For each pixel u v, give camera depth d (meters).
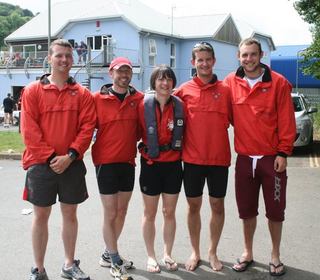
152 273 4.65
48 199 4.28
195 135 4.50
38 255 4.39
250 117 4.46
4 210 6.99
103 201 4.51
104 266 4.83
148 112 4.44
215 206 4.68
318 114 17.50
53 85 4.20
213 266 4.75
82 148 4.21
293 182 8.90
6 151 12.94
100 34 30.84
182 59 33.81
